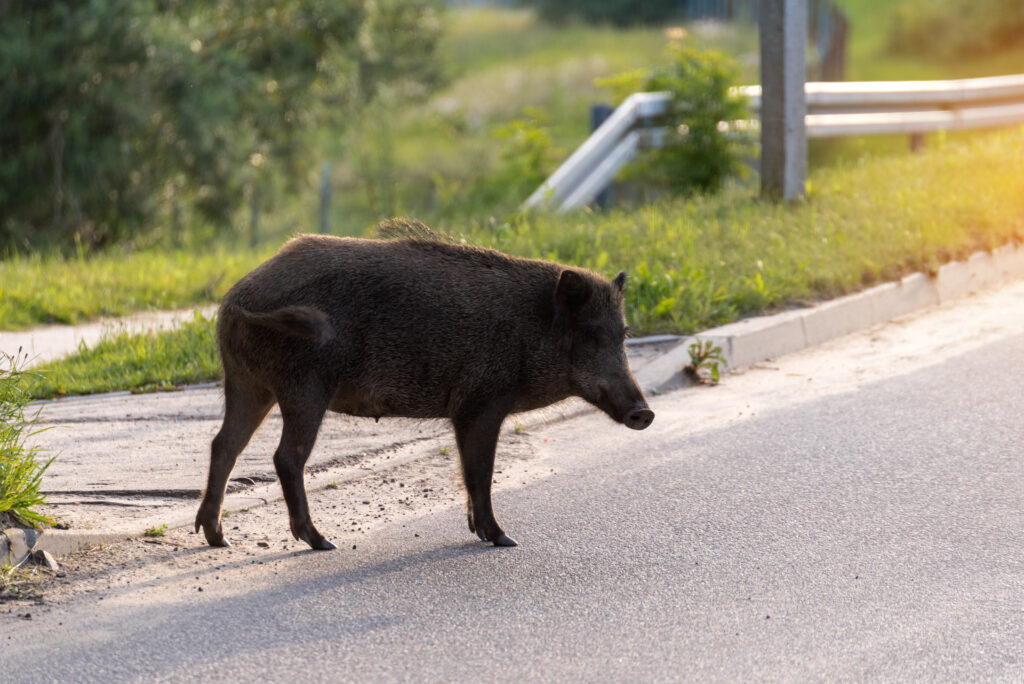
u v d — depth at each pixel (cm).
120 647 1777
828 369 3491
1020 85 7719
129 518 2377
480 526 2261
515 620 1881
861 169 6009
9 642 1795
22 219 7788
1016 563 2077
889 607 1900
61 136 7481
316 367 2164
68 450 2842
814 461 2695
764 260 4194
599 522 2359
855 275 4084
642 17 16675
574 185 5728
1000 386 3192
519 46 16062
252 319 2117
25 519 2173
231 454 2256
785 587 1998
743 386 3369
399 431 3016
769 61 5141
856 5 17175
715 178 6078
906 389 3222
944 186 5188
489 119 12900
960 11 14338
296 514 2205
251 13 8631
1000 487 2481
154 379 3584
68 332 4403
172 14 7994
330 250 2228
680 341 3591
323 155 10531
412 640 1805
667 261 4241
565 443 2933
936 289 4238
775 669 1684
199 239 8788
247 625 1861
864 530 2267
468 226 5341
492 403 2277
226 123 7681
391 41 10925
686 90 6034
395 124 12838
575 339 2305
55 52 7175
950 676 1653
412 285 2220
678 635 1811
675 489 2547
